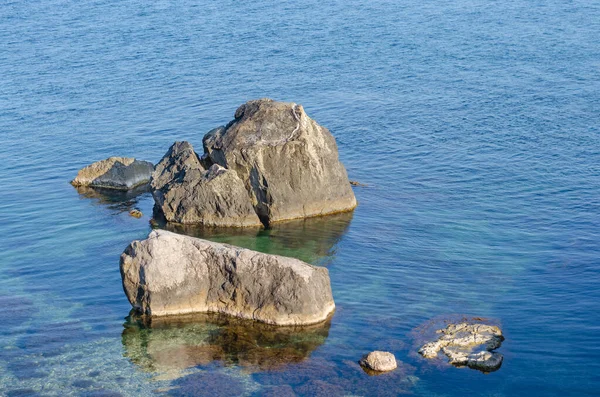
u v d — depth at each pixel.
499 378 29.19
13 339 32.81
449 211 46.34
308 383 29.20
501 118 61.53
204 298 34.72
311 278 33.78
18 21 104.38
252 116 46.75
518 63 75.44
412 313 34.34
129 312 35.06
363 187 50.56
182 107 67.62
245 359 31.09
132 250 34.69
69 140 61.44
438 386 28.88
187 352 31.72
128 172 52.41
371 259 40.34
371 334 32.66
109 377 29.95
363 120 62.75
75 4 114.25
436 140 58.03
